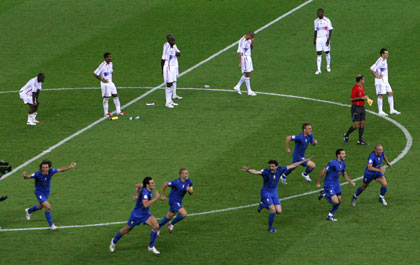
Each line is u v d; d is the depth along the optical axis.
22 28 155.62
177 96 124.25
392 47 139.75
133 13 160.50
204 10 160.62
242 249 77.94
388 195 89.31
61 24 156.75
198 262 75.75
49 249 79.00
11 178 96.81
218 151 103.25
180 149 104.19
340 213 85.56
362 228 81.56
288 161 99.75
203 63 138.62
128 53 144.00
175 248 78.88
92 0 167.50
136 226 84.06
